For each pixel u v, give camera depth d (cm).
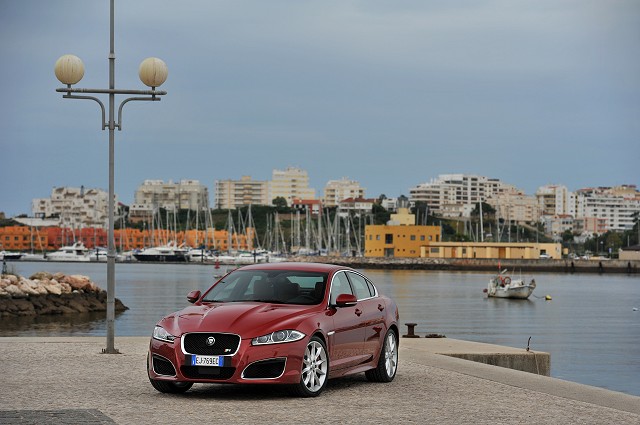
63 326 5412
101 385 1490
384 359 1580
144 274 16075
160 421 1169
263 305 1425
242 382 1319
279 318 1373
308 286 1488
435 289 11912
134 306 7588
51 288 6506
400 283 13612
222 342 1334
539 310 8362
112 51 2053
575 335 5803
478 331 6034
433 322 6806
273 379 1336
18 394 1380
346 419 1205
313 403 1336
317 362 1404
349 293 1541
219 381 1321
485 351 2181
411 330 2545
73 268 18888
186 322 1373
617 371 3916
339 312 1471
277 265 1555
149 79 2044
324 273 1513
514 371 1744
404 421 1199
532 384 1567
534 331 6084
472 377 1658
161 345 1363
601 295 11200
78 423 1138
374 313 1570
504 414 1269
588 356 4519
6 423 1130
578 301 9906
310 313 1415
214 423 1160
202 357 1328
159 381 1395
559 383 1582
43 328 5247
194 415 1217
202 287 11262
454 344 2325
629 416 1270
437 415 1252
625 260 19538
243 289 1498
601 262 19538
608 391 1497
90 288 6919
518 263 19438
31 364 1748
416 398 1402
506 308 8556
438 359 1931
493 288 10269
